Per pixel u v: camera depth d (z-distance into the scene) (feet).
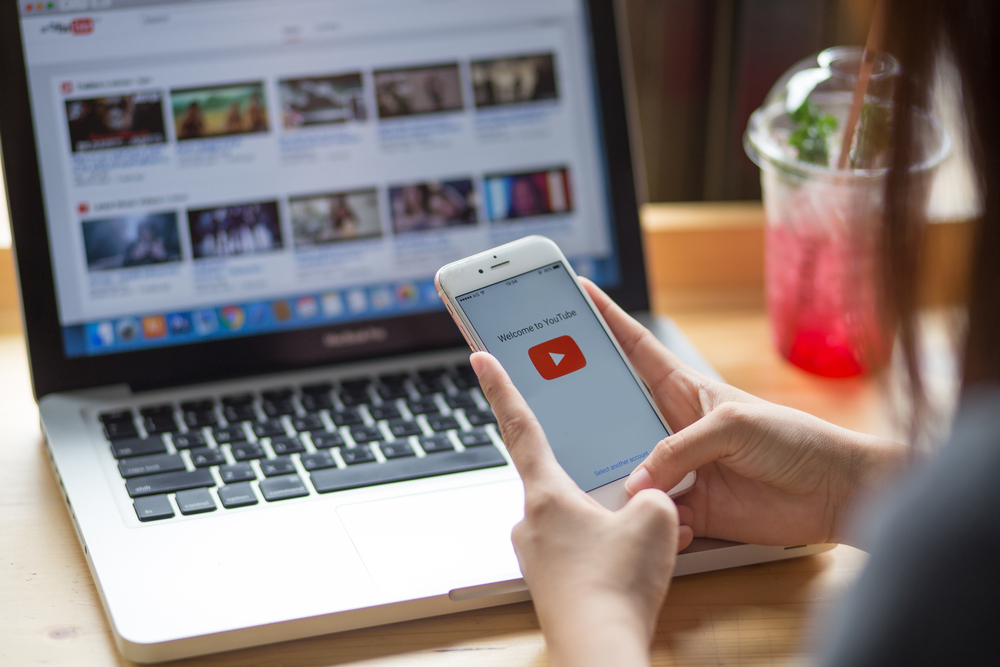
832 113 2.32
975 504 0.93
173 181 2.23
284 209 2.31
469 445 1.96
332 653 1.44
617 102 2.52
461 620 1.52
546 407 1.71
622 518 1.39
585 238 2.51
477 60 2.44
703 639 1.48
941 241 1.23
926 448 1.25
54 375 2.13
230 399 2.13
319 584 1.50
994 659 0.89
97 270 2.17
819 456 1.62
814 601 1.58
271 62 2.30
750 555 1.67
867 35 1.55
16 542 1.71
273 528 1.66
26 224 2.11
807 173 2.22
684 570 1.64
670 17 3.21
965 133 1.10
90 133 2.16
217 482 1.79
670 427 1.83
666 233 2.95
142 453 1.88
